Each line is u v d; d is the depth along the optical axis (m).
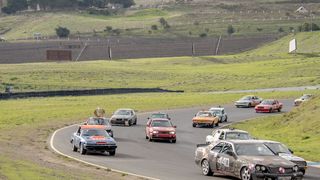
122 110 85.44
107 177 35.16
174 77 198.38
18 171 33.00
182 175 37.62
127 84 179.62
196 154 39.34
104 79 189.25
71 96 135.00
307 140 64.81
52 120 88.31
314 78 173.25
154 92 152.25
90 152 51.47
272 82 174.00
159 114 77.69
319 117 74.44
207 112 85.12
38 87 166.25
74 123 85.56
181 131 77.69
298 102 109.06
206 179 35.78
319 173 39.78
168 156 50.16
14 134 68.19
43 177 31.00
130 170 40.00
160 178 35.88
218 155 36.41
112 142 50.47
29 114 95.56
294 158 37.06
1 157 40.75
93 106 112.31
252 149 35.44
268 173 32.38
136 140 65.19
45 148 55.28
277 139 66.75
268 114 101.81
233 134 48.50
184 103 121.81
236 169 34.38
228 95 139.75
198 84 178.75
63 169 37.22
